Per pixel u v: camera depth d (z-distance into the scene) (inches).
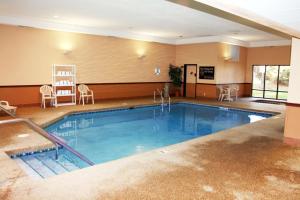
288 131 234.5
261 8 117.1
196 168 159.3
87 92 453.7
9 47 370.0
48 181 138.7
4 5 292.8
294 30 174.9
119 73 504.4
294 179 145.5
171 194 125.5
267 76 589.6
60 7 299.3
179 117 395.5
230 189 131.9
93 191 127.7
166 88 566.6
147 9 299.6
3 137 224.2
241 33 475.8
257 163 169.8
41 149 206.4
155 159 174.4
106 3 276.4
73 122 348.5
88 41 450.9
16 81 381.7
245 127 277.4
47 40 404.2
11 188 130.0
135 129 323.3
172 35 523.8
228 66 563.2
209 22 370.3
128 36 502.9
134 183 137.0
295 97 230.1
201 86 564.7
